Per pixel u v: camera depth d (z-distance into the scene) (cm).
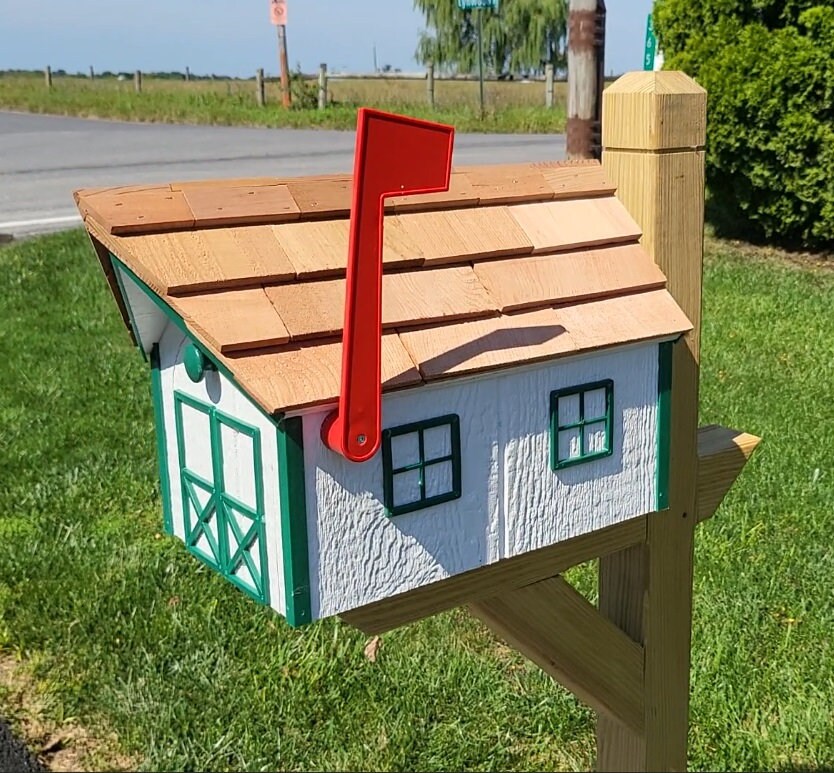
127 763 261
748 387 496
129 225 129
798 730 268
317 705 279
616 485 165
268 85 2344
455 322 141
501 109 1966
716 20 757
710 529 360
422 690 286
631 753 202
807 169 729
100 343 575
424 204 149
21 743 266
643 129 163
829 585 326
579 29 515
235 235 134
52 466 418
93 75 2964
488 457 147
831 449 423
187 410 151
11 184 1062
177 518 162
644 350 161
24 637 304
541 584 169
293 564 131
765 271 723
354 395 124
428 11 2492
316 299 133
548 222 158
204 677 287
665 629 190
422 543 143
